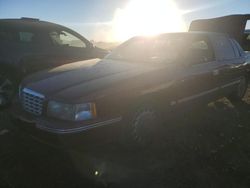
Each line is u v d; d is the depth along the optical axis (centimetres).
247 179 333
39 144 397
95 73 392
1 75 551
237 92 624
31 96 360
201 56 491
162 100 411
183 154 386
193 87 461
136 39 534
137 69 411
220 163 366
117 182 320
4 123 472
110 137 350
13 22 583
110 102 342
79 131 316
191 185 318
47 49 606
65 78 376
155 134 411
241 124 509
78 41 677
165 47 483
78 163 356
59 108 327
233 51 591
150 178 329
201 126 486
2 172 330
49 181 317
